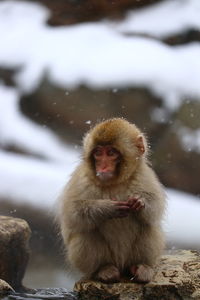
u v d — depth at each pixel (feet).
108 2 107.34
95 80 94.38
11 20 112.06
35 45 104.63
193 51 96.94
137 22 103.96
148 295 39.81
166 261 43.83
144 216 39.83
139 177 40.06
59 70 97.45
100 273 40.93
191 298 39.91
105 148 39.70
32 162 92.94
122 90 92.43
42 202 80.23
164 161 89.45
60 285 61.57
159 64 93.56
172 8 105.29
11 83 103.09
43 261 67.97
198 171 88.69
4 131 97.76
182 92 91.20
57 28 107.55
